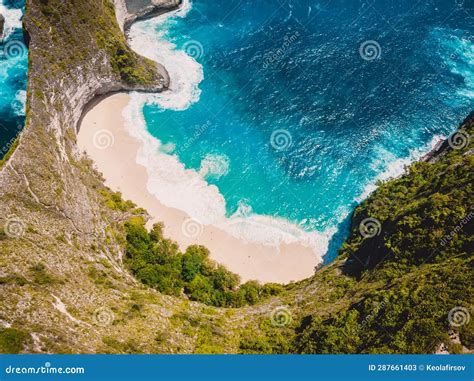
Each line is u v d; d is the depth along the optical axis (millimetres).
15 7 90000
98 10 84625
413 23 96562
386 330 46062
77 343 44094
